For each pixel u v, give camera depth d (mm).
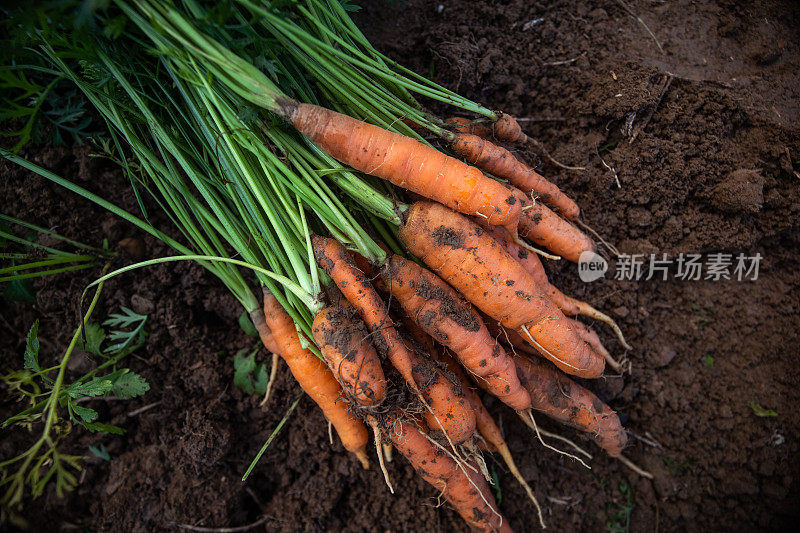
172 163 2326
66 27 1882
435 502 2688
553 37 3000
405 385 2238
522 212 2355
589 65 2930
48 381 2191
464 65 2832
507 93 2959
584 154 2855
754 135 2750
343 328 2064
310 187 2225
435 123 2406
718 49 2939
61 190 2605
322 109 2039
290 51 2133
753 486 2680
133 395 2414
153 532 2521
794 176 2689
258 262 2295
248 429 2725
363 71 2432
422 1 3047
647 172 2773
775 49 2891
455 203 2174
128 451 2639
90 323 2574
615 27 3002
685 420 2799
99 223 2658
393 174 2145
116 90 2297
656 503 2770
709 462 2758
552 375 2566
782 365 2740
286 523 2627
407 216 2209
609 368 2816
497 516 2541
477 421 2549
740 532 2703
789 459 2674
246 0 1796
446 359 2568
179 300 2689
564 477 2832
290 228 2260
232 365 2752
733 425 2754
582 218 2861
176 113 2412
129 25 2023
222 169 2309
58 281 2596
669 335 2869
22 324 2684
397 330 2393
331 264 2141
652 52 2926
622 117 2789
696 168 2742
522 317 2285
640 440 2822
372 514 2678
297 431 2686
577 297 2811
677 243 2812
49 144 2557
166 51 1924
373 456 2711
